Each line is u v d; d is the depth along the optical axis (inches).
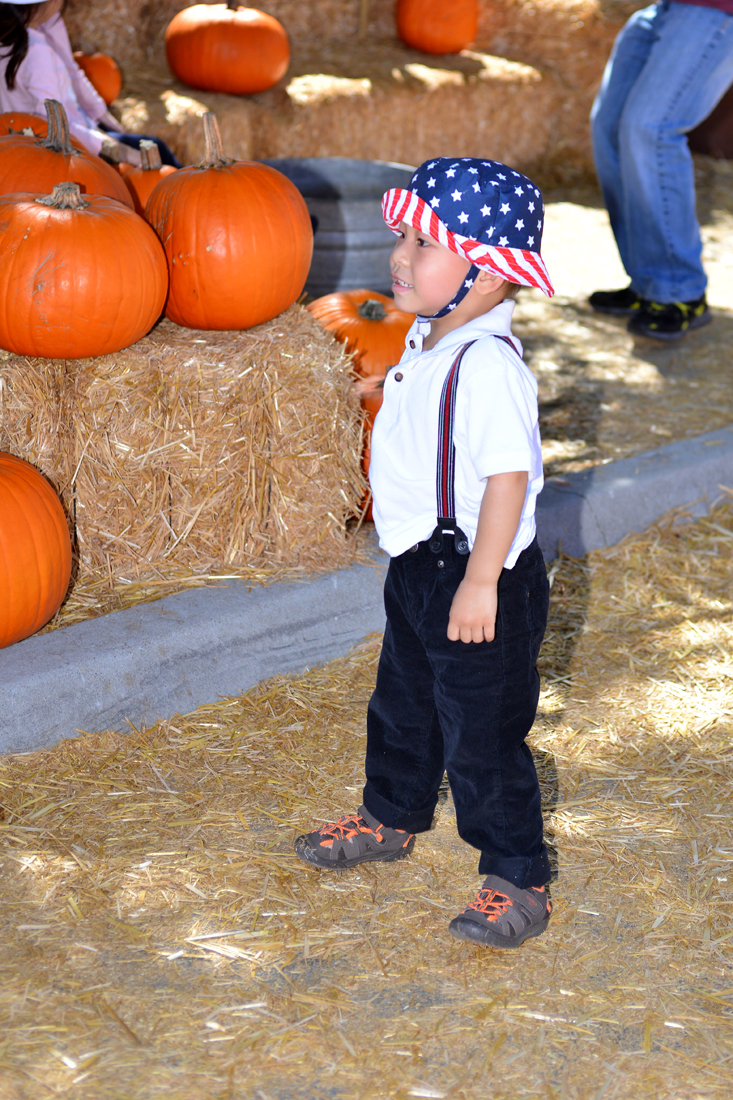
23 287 122.5
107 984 87.0
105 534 134.9
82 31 307.7
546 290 85.7
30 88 183.0
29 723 114.3
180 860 101.7
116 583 135.3
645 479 175.6
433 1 372.5
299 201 145.9
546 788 115.3
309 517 141.9
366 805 101.3
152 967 89.1
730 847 107.0
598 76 380.2
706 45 217.0
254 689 130.0
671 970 91.5
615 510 171.3
